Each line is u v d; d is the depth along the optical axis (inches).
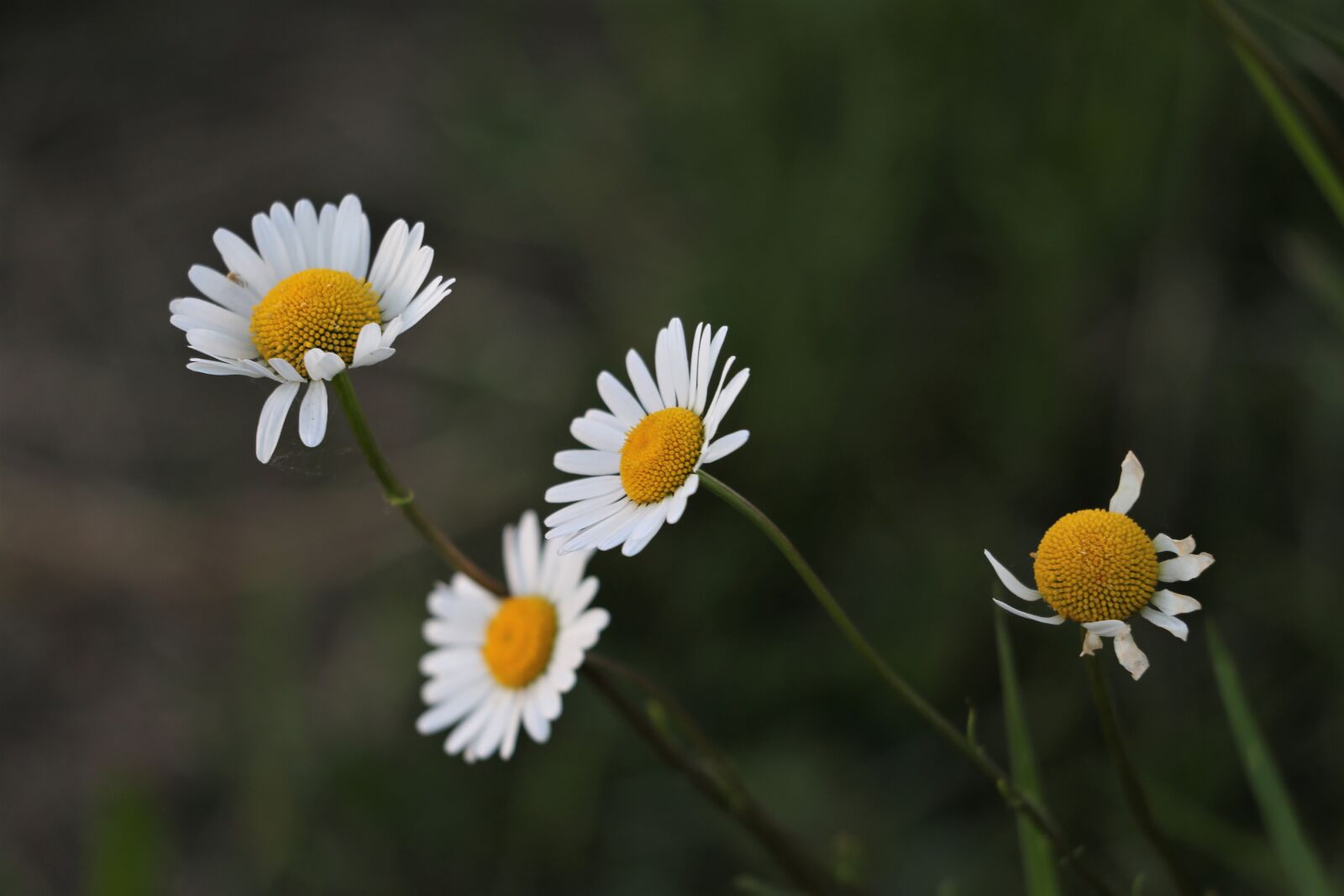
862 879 20.9
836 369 24.9
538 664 16.4
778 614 25.0
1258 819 20.2
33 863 28.2
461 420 32.4
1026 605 22.6
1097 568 14.5
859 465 24.7
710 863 22.9
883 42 25.0
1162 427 22.3
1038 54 24.0
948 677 22.8
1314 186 21.4
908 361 24.9
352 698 27.9
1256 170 21.7
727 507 25.2
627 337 27.3
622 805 24.0
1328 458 20.7
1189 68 21.1
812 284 25.0
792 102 26.7
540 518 28.3
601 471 15.4
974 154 24.4
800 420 24.7
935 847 21.5
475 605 16.8
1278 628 21.0
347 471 30.2
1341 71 16.9
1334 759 20.2
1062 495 23.4
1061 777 21.0
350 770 25.2
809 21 26.1
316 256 15.8
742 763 23.4
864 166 24.8
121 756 29.3
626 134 30.4
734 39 27.2
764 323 25.3
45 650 32.0
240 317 15.6
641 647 25.4
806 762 23.0
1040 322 23.0
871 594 24.1
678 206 29.2
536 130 30.6
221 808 27.8
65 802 29.1
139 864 20.2
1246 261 22.5
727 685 24.3
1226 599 21.5
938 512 24.0
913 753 22.8
